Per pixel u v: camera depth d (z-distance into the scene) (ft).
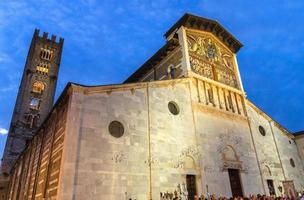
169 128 80.33
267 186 100.73
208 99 100.68
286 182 107.45
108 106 68.74
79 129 61.05
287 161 119.14
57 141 67.56
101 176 59.47
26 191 101.14
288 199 83.71
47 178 66.54
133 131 70.74
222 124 99.45
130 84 76.59
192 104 92.17
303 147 128.77
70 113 61.46
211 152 88.17
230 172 92.27
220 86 109.50
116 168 62.75
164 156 74.08
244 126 109.09
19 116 247.50
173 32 118.62
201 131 89.35
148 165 69.15
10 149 229.04
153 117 77.77
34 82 273.75
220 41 126.62
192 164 80.23
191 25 114.21
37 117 256.11
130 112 72.74
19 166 137.90
